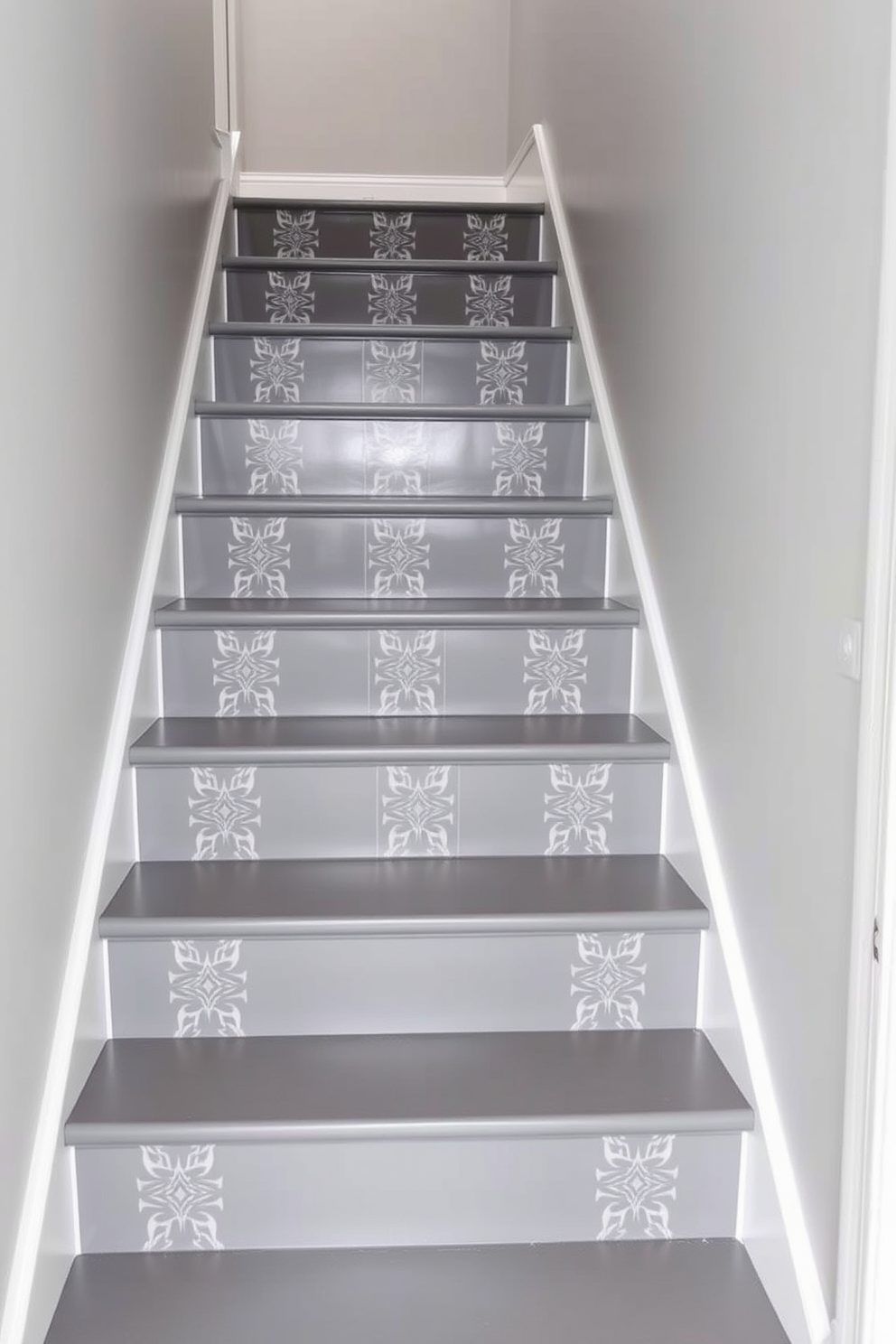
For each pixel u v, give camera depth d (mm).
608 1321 1569
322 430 2805
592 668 2428
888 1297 1311
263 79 4520
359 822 2170
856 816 1306
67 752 1696
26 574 1478
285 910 1910
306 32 4508
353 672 2383
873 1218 1297
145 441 2311
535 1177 1729
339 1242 1724
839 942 1413
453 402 3084
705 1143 1743
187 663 2357
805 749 1521
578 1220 1744
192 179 2932
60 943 1668
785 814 1598
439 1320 1564
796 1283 1516
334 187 4582
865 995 1298
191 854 2156
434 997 1938
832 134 1406
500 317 3391
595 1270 1678
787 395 1576
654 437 2361
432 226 3637
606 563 2666
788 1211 1567
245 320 3332
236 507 2551
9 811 1407
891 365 1209
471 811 2182
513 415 2830
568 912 1915
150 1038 1915
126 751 2062
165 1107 1693
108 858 1918
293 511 2570
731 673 1845
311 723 2336
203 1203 1700
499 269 3354
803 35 1509
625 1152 1732
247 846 2162
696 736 2051
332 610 2377
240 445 2791
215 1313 1568
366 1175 1711
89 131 1840
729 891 1863
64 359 1677
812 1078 1507
